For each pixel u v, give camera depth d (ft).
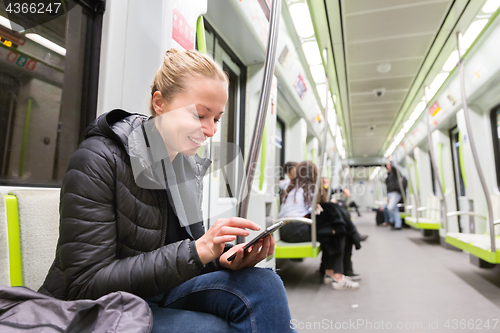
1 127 3.61
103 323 1.75
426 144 21.08
